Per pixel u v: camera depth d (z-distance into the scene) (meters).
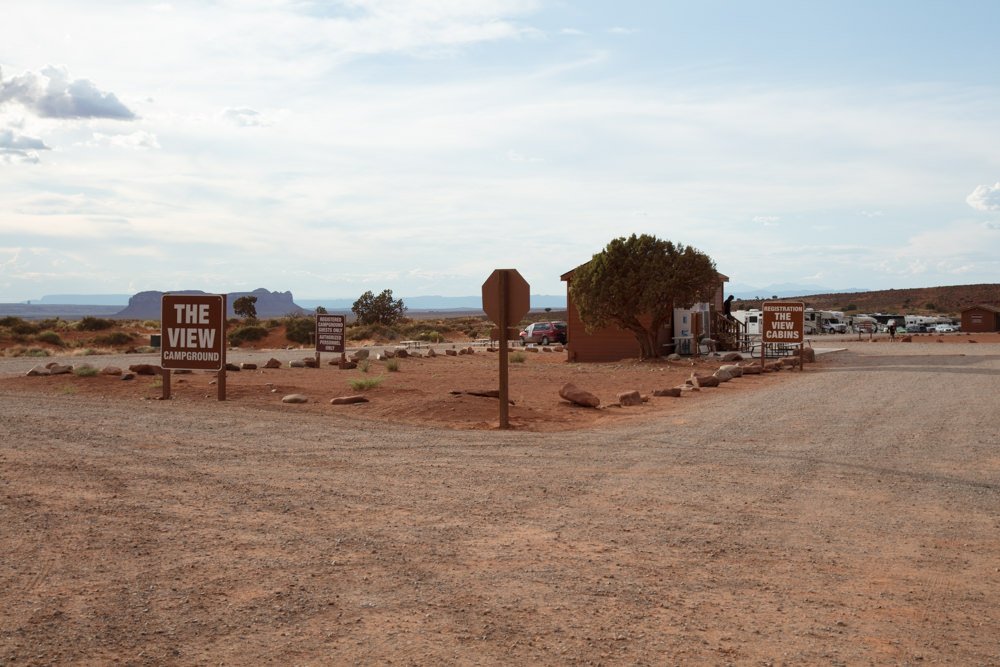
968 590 5.70
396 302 92.62
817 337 77.56
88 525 6.69
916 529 7.33
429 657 4.34
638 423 15.04
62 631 4.55
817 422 14.71
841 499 8.48
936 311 170.50
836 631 4.88
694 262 35.88
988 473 9.90
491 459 10.59
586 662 4.33
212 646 4.42
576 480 9.27
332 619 4.85
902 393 20.17
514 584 5.57
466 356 43.00
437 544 6.50
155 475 8.77
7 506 7.19
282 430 12.52
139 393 19.77
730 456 11.02
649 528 7.20
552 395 20.83
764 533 7.12
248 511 7.38
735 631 4.84
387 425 13.93
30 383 22.08
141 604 4.99
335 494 8.20
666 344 40.91
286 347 64.56
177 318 18.39
